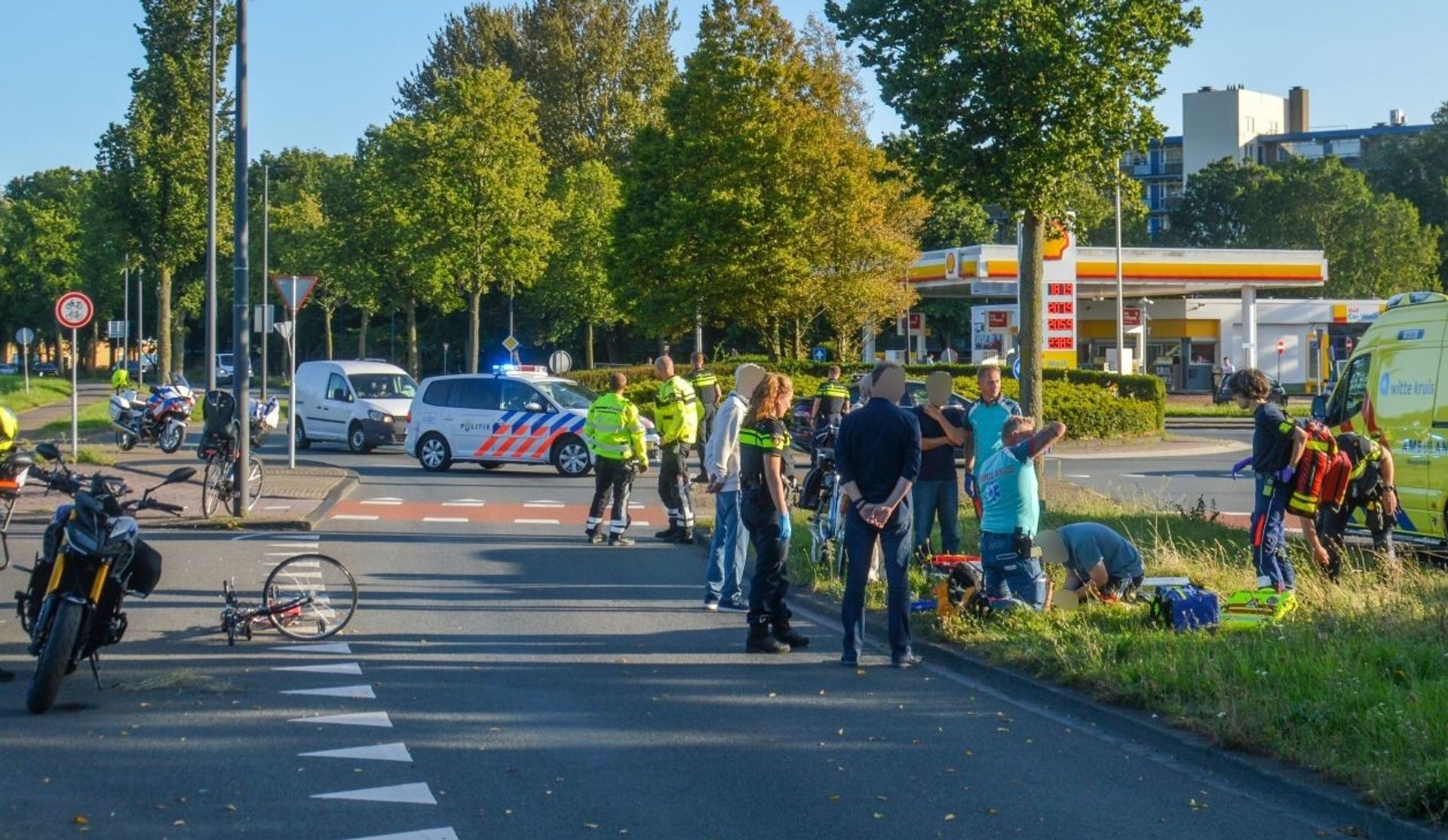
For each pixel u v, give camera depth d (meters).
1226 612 9.70
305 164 84.06
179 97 42.75
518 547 15.51
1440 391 13.92
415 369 58.88
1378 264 76.75
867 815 6.08
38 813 6.01
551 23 72.31
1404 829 5.65
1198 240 83.50
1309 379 60.03
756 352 63.16
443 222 47.19
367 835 5.76
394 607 11.56
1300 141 109.44
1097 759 7.04
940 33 14.99
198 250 44.31
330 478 22.97
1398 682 7.78
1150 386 35.00
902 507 9.37
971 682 8.90
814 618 11.38
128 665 9.21
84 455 24.08
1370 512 12.62
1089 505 17.12
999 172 15.07
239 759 6.91
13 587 12.48
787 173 38.22
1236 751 6.86
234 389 17.17
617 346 72.44
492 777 6.65
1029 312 16.08
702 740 7.38
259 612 10.09
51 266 84.50
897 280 42.38
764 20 39.47
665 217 39.69
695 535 16.05
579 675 9.03
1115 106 14.98
